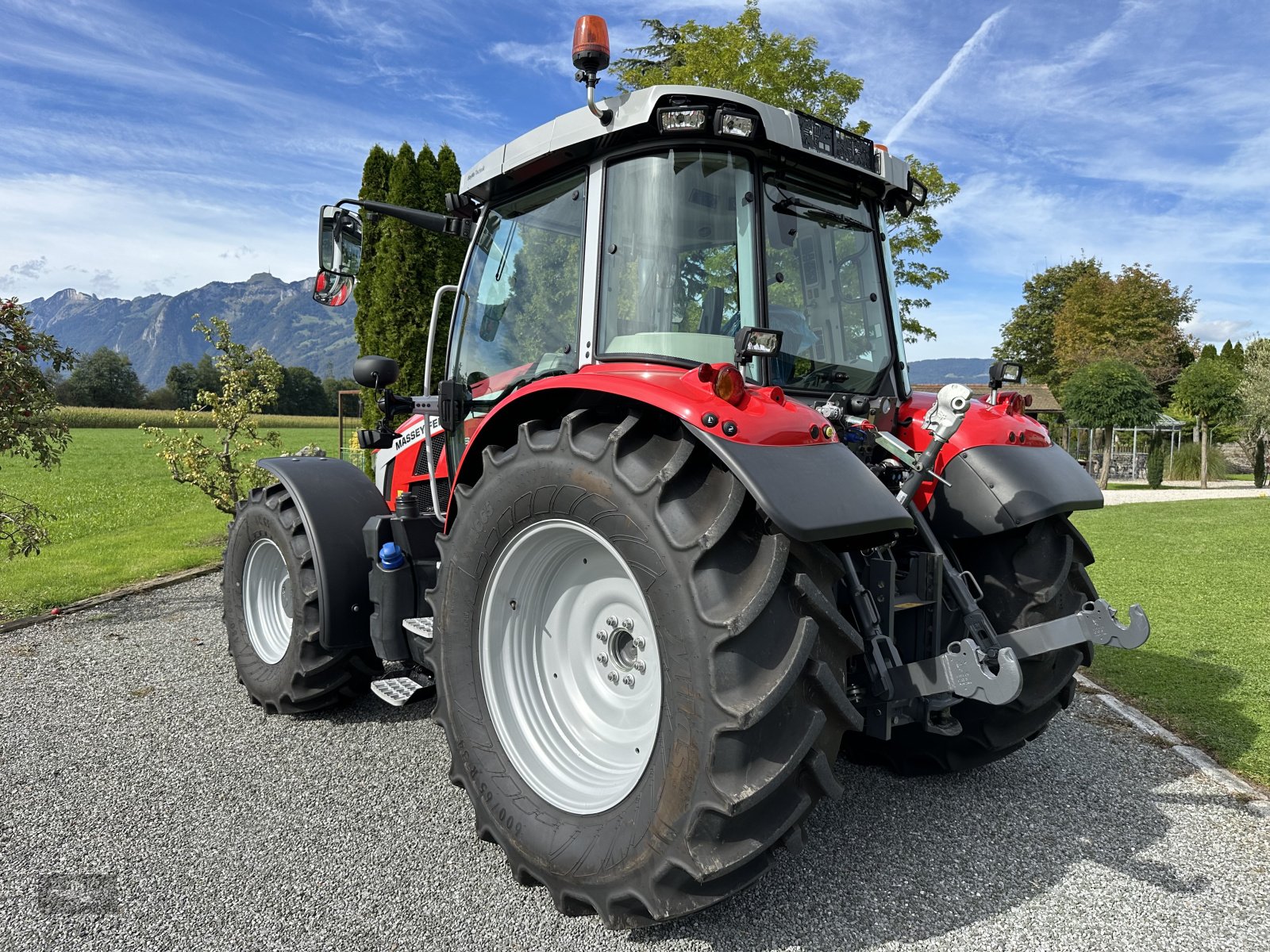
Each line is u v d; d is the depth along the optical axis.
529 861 2.12
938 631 2.31
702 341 2.33
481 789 2.31
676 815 1.76
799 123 2.44
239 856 2.41
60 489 16.78
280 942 2.00
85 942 2.00
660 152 2.38
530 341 2.86
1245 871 2.33
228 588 3.86
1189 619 5.52
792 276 2.56
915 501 2.72
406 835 2.54
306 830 2.57
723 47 12.20
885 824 2.62
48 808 2.72
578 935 2.02
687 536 1.78
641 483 1.88
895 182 2.81
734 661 1.70
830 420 2.34
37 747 3.24
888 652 2.13
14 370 5.23
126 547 8.62
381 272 12.31
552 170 2.77
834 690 1.75
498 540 2.29
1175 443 31.44
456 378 3.30
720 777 1.70
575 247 2.66
